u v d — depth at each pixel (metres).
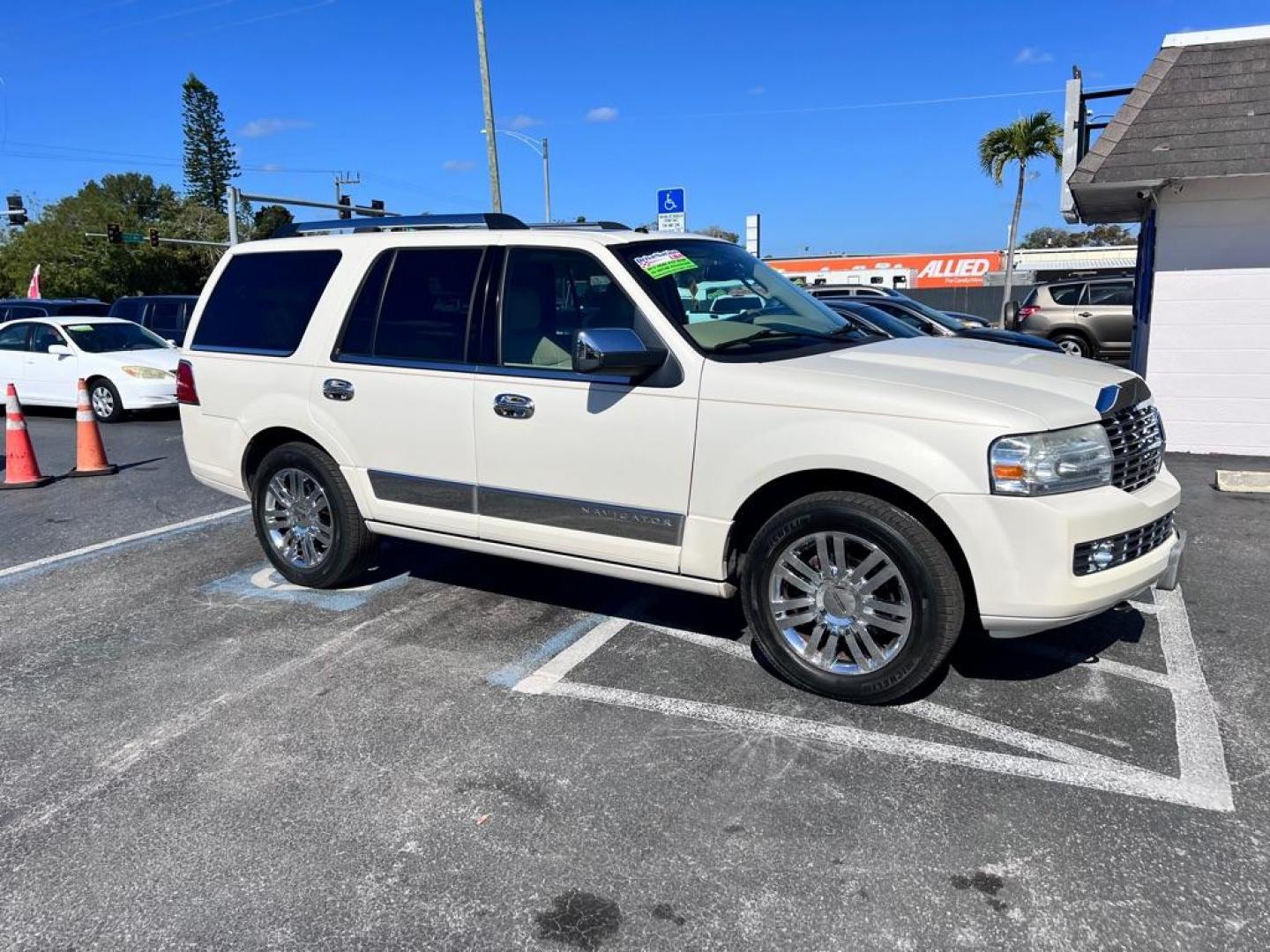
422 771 3.43
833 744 3.57
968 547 3.46
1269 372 8.91
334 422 4.99
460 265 4.63
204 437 5.61
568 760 3.49
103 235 67.00
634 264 4.20
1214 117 8.61
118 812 3.21
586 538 4.29
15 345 13.94
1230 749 3.48
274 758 3.54
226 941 2.59
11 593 5.54
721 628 4.74
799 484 3.93
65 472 9.45
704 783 3.32
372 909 2.71
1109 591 3.51
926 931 2.57
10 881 2.87
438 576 5.65
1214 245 8.97
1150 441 3.97
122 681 4.25
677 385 3.96
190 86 83.88
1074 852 2.89
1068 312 18.64
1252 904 2.65
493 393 4.42
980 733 3.63
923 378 3.72
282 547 5.47
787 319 4.53
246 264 5.48
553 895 2.75
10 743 3.71
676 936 2.57
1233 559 5.75
